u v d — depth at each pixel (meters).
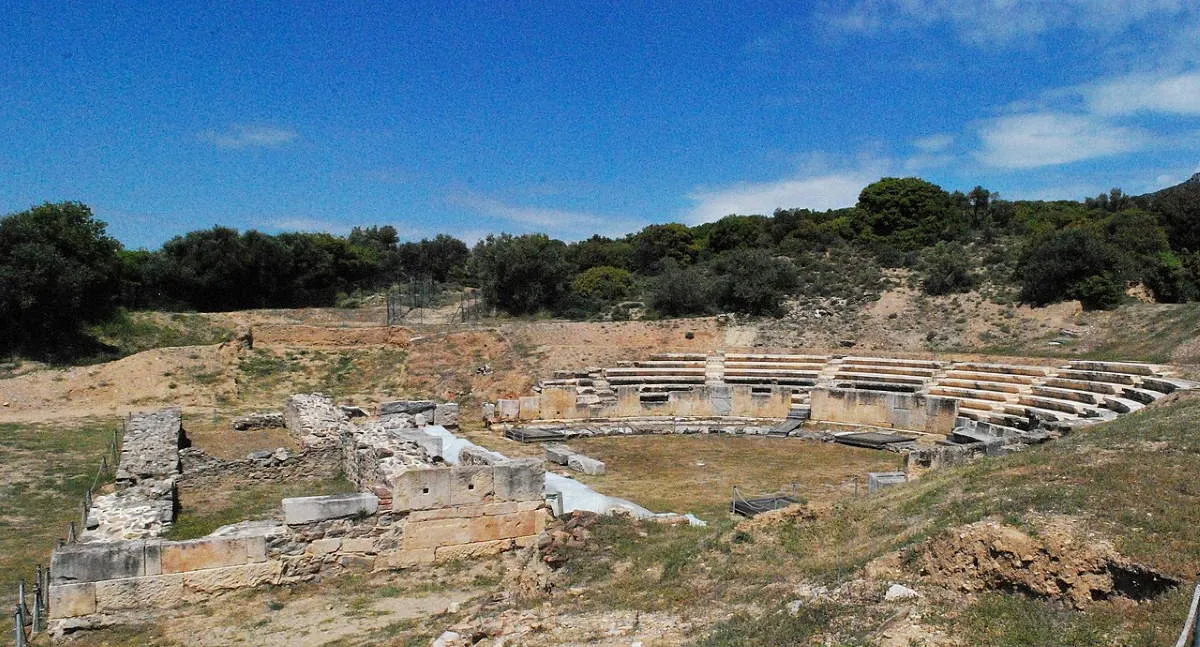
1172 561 9.62
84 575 14.05
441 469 17.14
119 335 46.75
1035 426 29.66
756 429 36.78
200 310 65.62
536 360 45.12
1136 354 37.25
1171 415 18.92
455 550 17.20
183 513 20.38
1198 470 13.01
